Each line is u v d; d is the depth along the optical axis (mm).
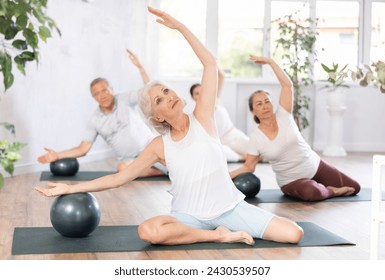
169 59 10328
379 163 3424
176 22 3875
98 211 4156
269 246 3965
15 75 7336
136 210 5230
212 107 4004
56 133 8141
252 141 5730
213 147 3988
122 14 9297
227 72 10594
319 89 10305
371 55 10469
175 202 4137
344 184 6004
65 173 7125
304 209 5328
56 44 8031
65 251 3795
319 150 10422
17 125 7426
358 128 10547
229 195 4059
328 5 10375
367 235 4371
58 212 4070
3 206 5332
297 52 9961
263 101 5516
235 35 10492
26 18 2717
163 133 4012
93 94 6859
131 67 9539
